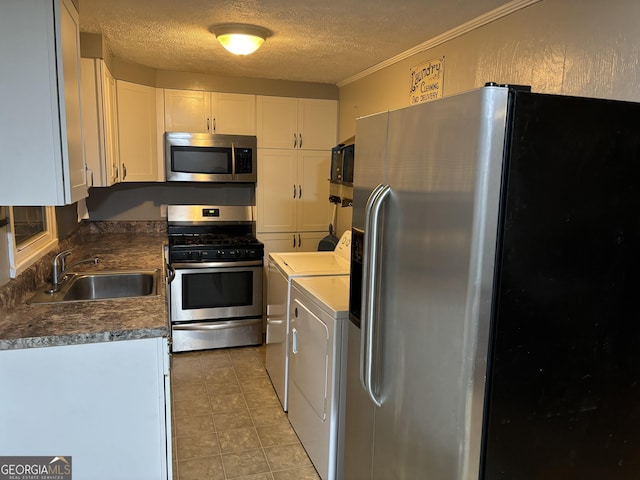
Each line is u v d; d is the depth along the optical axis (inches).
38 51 59.3
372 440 67.6
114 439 67.6
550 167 45.7
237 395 124.5
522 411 48.6
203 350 153.7
